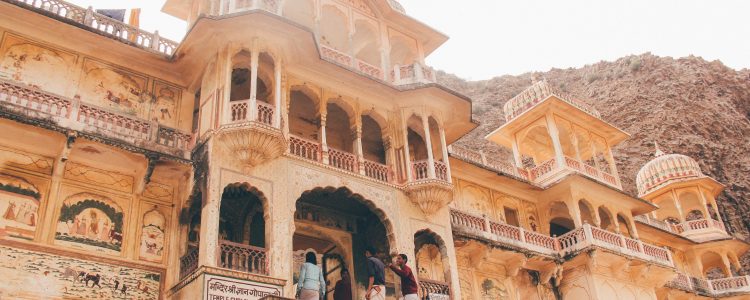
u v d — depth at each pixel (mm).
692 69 68438
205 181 15430
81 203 15492
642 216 32781
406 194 19344
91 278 14773
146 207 16500
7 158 14938
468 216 22391
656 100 63344
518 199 27031
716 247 34656
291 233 15906
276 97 16953
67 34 17016
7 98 14562
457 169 25172
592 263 24109
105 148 15531
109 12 19672
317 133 20656
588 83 71938
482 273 23281
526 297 24266
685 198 38281
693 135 58812
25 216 14570
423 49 24781
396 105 21047
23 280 13867
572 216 25828
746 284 32469
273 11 18219
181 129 18062
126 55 17828
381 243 19953
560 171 27125
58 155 15312
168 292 15539
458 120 22531
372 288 13406
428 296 17203
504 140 31312
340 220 20359
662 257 27328
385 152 20391
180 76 18734
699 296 32094
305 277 13656
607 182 29141
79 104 15453
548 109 28547
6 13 16203
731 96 67688
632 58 70062
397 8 24156
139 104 17703
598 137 31062
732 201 53500
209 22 16734
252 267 14883
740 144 61438
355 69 20109
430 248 22172
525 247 23703
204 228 14656
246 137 15719
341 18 22938
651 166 38344
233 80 19156
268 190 16094
